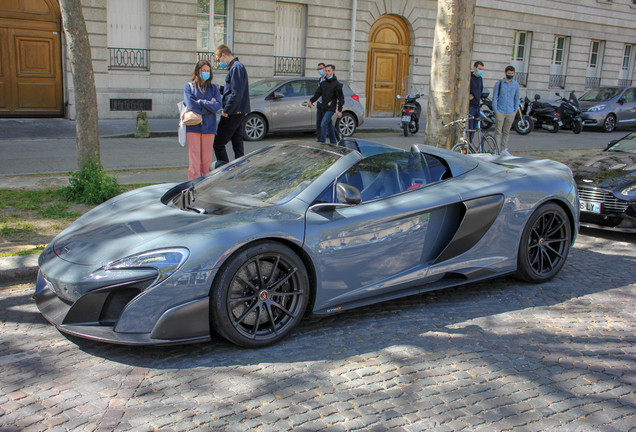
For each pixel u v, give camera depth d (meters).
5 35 14.05
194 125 6.79
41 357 3.20
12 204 6.36
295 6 18.75
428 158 4.42
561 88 26.70
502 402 2.87
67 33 6.49
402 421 2.65
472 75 11.28
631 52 29.34
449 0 8.16
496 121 11.27
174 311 3.07
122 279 3.06
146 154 10.30
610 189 6.20
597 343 3.64
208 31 17.16
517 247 4.52
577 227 4.97
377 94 21.33
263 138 13.52
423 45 21.59
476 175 4.48
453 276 4.36
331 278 3.64
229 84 7.54
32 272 4.46
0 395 2.77
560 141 16.08
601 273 5.17
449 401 2.86
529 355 3.43
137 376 3.01
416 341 3.58
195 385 2.93
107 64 15.30
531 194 4.53
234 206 3.72
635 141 7.59
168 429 2.51
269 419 2.62
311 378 3.05
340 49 19.77
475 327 3.84
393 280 3.93
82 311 3.15
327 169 3.89
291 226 3.45
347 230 3.66
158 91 16.30
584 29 26.44
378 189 3.97
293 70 19.14
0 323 3.65
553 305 4.32
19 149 10.10
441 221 4.11
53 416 2.59
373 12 20.05
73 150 10.28
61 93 15.09
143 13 15.80
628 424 2.72
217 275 3.20
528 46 24.92
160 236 3.28
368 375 3.11
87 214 4.06
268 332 3.43
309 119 13.55
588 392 3.01
